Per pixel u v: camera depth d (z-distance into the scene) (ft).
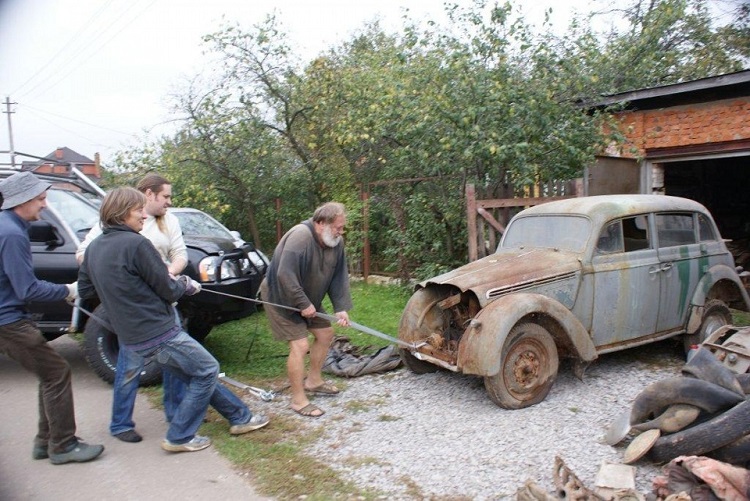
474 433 14.32
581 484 10.68
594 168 29.99
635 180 30.55
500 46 26.16
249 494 11.85
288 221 42.16
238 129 39.01
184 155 40.50
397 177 33.50
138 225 12.92
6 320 12.08
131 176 41.11
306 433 14.73
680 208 19.57
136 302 12.63
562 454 13.02
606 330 17.49
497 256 18.83
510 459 12.91
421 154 26.71
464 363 15.44
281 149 41.22
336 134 35.63
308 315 15.37
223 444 14.08
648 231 18.61
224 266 19.44
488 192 28.09
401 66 29.35
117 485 12.23
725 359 14.21
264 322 26.14
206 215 29.84
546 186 28.37
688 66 46.42
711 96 27.37
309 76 38.73
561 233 18.31
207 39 37.76
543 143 26.68
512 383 15.60
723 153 27.35
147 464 13.17
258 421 14.89
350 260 37.14
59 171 23.62
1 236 11.85
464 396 16.81
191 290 13.76
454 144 25.57
